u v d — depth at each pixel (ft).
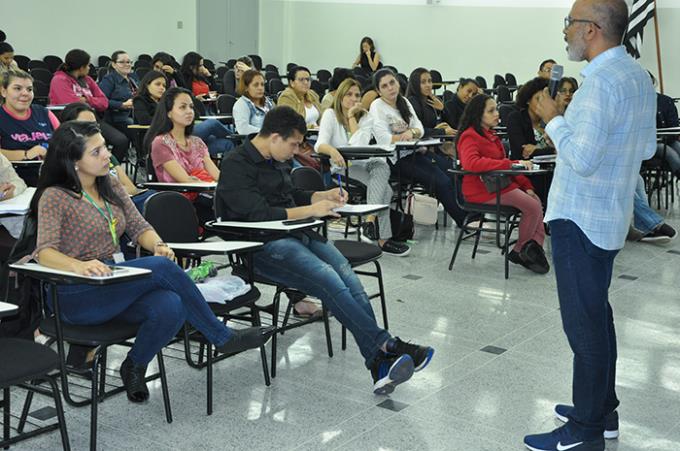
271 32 46.73
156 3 39.37
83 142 8.25
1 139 14.10
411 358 9.00
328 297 9.53
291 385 9.73
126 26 38.01
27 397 8.08
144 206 9.60
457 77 41.91
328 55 46.03
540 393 9.64
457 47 41.73
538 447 8.00
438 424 8.70
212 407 8.95
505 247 15.33
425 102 21.81
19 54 33.65
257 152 10.28
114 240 8.66
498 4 40.32
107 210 8.67
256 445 8.11
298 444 8.15
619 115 7.05
